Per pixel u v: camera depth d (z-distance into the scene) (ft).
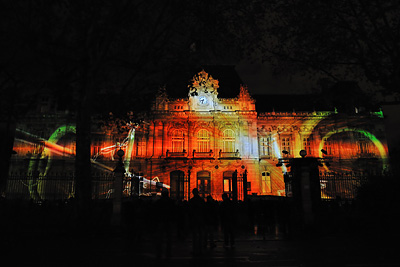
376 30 54.54
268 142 157.58
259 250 37.22
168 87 77.61
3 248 38.24
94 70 54.49
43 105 155.53
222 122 155.94
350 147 155.74
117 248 38.81
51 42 52.90
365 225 50.96
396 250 36.40
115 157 151.94
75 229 49.78
